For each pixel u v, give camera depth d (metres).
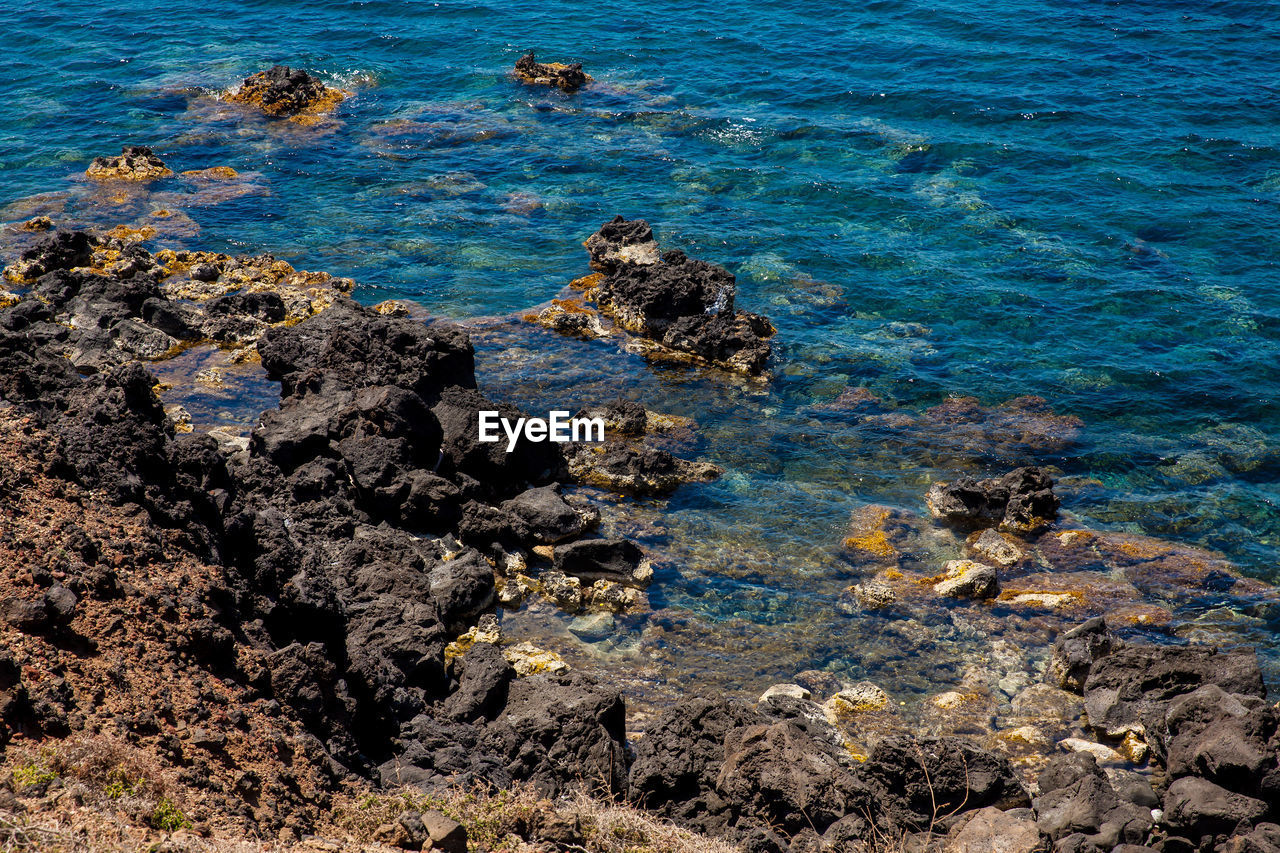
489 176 45.50
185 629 14.45
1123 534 25.41
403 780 15.37
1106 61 55.59
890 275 37.53
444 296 35.88
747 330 33.09
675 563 24.02
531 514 24.12
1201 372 31.72
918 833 15.94
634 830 15.05
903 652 21.50
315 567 18.09
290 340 29.56
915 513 26.09
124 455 17.02
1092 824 15.54
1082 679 20.56
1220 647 21.47
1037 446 28.72
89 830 10.98
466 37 62.22
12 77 54.84
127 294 32.56
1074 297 35.81
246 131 49.38
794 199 43.31
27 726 12.05
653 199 43.34
